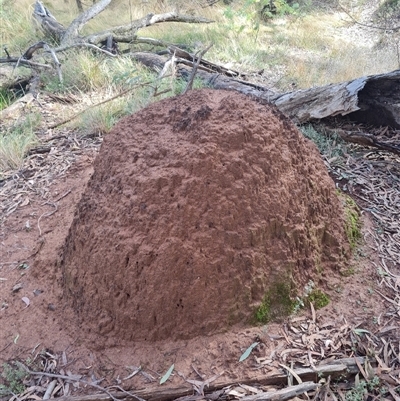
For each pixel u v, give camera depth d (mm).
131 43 5309
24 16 6090
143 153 1527
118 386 1325
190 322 1431
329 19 7570
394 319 1548
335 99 2709
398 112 2768
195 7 7105
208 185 1426
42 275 1734
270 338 1445
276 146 1572
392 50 5418
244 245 1453
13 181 2455
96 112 3100
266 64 4973
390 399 1312
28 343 1486
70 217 2018
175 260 1397
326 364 1375
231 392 1290
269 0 7066
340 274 1707
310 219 1668
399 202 2158
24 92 4016
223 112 1538
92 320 1492
